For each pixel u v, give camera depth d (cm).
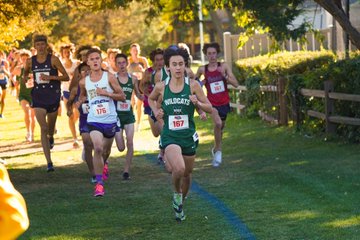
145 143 3322
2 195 662
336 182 2000
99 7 3028
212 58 2522
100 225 1638
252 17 2711
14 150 3316
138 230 1574
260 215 1659
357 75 2723
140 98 2588
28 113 3609
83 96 2252
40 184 2291
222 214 1691
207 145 3089
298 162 2392
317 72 2938
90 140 2258
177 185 1617
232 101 4309
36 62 2564
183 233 1529
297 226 1536
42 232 1581
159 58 2459
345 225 1522
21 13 2948
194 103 1595
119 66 2352
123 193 2047
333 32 4378
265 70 3841
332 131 2800
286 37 2708
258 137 3145
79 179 2394
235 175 2258
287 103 3341
